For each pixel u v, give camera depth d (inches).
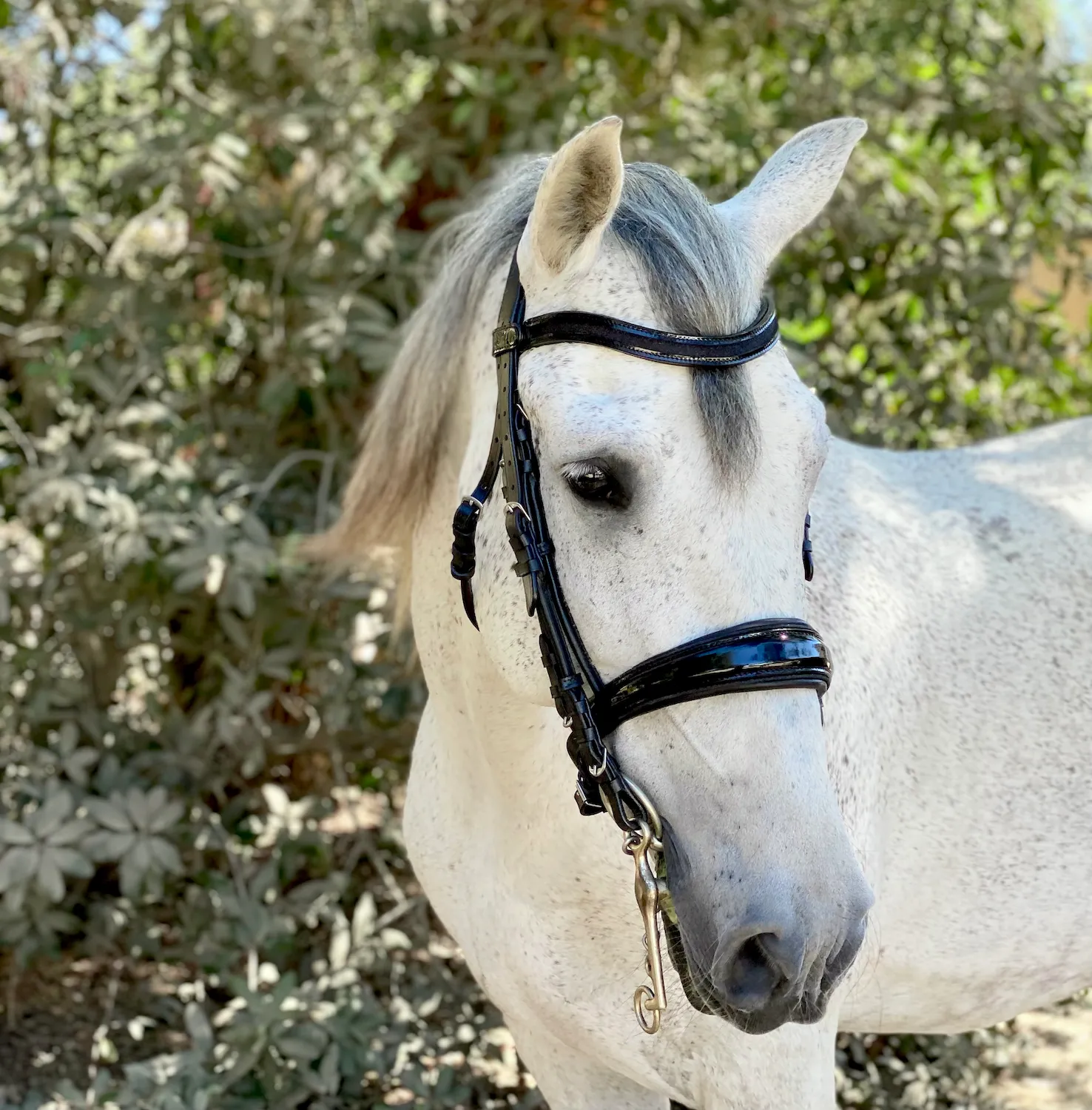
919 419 119.4
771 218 48.0
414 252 114.7
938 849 58.2
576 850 52.2
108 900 111.9
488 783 56.8
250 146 112.7
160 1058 85.7
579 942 54.1
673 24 123.7
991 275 117.2
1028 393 129.0
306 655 103.7
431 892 63.2
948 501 66.4
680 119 121.4
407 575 61.2
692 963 40.8
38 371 103.3
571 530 42.9
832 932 38.8
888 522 62.7
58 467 98.2
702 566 41.0
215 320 117.7
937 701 59.0
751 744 40.6
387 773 118.7
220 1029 99.1
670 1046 53.9
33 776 102.3
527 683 46.4
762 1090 51.7
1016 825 59.1
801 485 42.7
